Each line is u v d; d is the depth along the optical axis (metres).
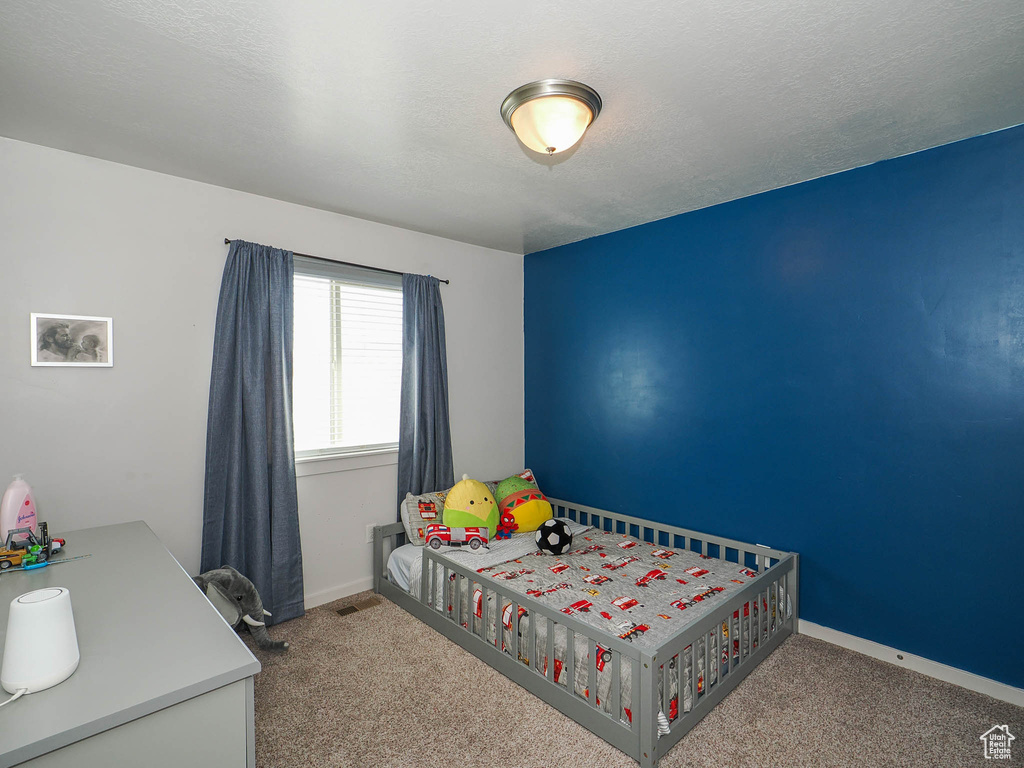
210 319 2.61
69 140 2.11
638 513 3.33
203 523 2.54
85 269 2.26
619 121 1.96
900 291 2.28
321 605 2.99
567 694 1.96
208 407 2.60
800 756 1.74
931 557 2.22
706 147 2.19
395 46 1.49
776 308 2.68
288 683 2.19
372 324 3.28
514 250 3.99
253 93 1.76
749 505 2.80
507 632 2.29
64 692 0.87
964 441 2.13
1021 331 2.00
